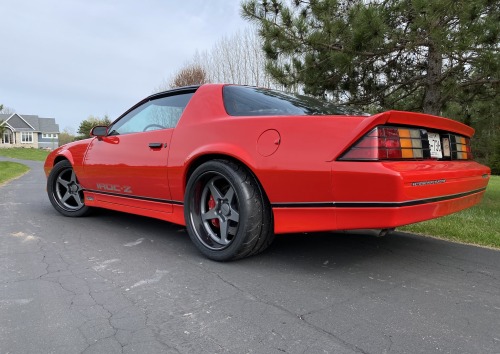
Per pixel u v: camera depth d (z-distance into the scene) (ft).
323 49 21.42
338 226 8.16
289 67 23.30
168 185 11.12
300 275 9.14
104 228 13.78
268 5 22.15
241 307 7.45
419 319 6.98
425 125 8.72
